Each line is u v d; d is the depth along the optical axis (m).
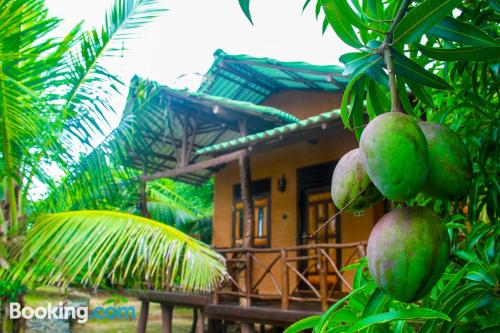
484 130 1.81
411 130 0.96
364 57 1.20
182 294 8.50
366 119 5.97
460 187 1.04
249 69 10.38
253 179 10.73
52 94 5.36
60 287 5.23
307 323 1.59
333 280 8.80
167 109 9.00
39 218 5.27
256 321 6.95
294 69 9.09
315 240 9.31
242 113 8.97
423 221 0.97
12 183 5.51
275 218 10.11
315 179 9.55
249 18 1.20
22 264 4.83
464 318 1.40
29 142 5.13
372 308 1.35
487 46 1.11
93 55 5.32
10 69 4.70
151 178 9.51
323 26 1.61
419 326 1.57
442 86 1.20
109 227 4.95
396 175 0.93
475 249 1.62
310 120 7.36
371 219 8.43
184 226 15.23
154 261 4.89
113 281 5.81
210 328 9.65
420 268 0.93
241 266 8.12
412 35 1.09
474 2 1.62
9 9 4.31
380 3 1.33
